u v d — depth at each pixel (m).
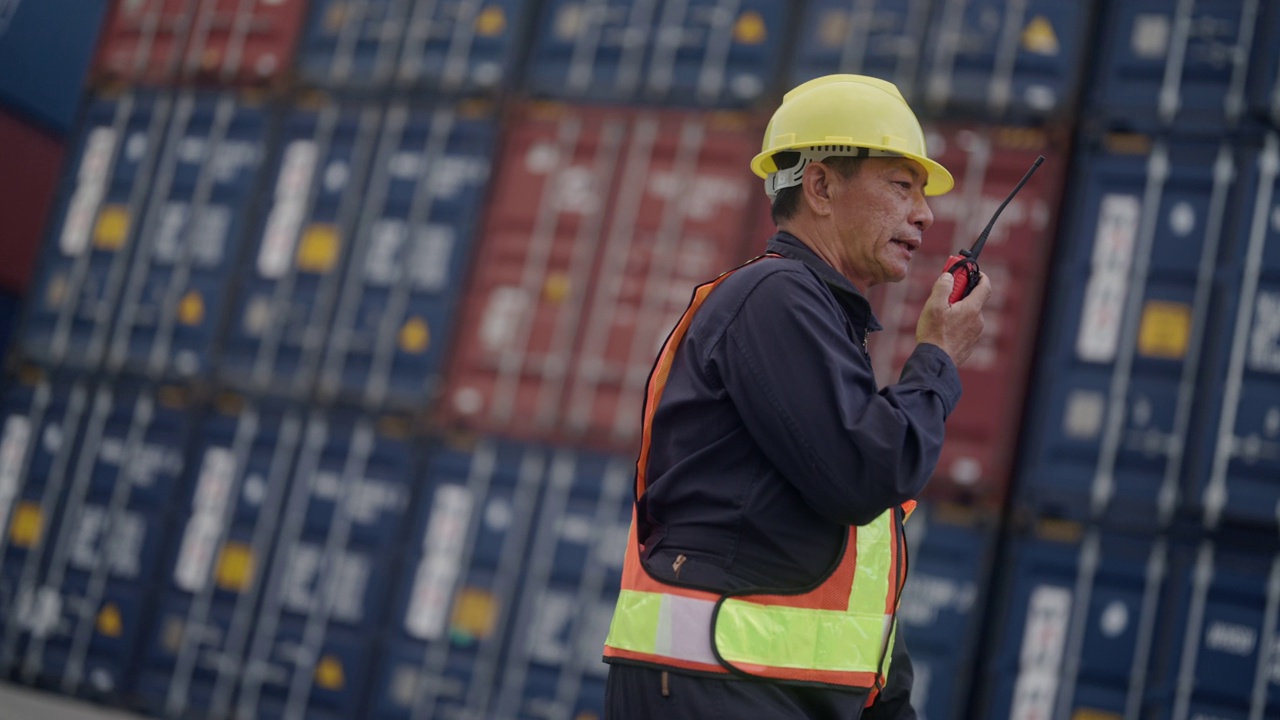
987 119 14.35
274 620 16.22
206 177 18.12
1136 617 12.85
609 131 16.09
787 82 15.45
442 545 15.67
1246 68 13.62
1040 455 13.46
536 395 15.71
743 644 3.56
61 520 17.53
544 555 15.27
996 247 13.98
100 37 19.12
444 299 16.41
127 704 16.64
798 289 3.70
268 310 17.27
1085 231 13.80
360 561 16.02
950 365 3.75
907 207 3.99
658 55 16.09
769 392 3.58
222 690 16.28
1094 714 12.77
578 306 15.76
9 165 21.34
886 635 3.79
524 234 16.19
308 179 17.48
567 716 14.80
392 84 17.33
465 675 15.26
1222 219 13.41
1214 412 13.04
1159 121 13.78
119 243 18.33
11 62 21.16
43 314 18.41
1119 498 13.16
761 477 3.66
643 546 3.86
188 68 18.55
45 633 17.16
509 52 16.84
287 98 17.91
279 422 16.83
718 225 15.45
